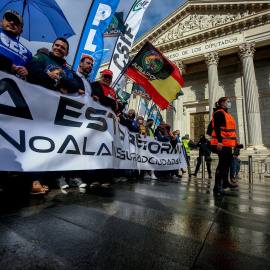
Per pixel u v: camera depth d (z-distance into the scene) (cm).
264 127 1512
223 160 324
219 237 126
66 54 268
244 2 1455
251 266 89
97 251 96
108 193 262
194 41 1675
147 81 461
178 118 1722
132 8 632
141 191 297
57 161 230
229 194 322
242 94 1623
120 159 370
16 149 197
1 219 135
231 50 1528
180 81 480
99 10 464
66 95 260
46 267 80
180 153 657
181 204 222
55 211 162
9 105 201
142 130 533
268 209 221
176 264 88
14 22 223
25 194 226
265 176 973
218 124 323
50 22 345
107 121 313
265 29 1405
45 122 230
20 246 97
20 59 230
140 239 115
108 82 354
